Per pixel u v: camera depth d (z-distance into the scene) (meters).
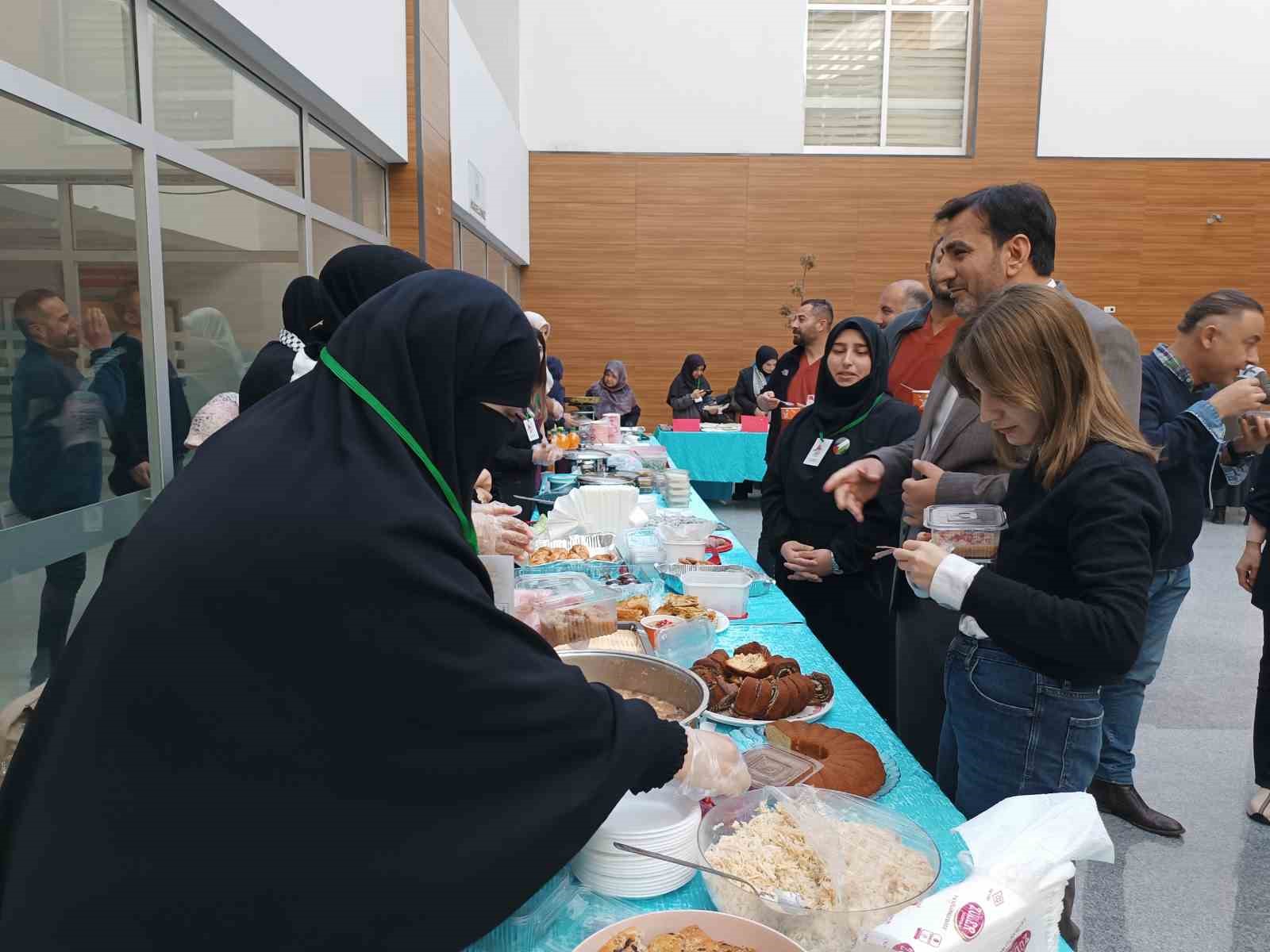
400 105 4.43
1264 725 2.34
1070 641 1.02
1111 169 9.18
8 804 0.73
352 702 0.69
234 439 0.78
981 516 1.24
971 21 9.11
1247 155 9.13
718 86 9.29
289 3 2.88
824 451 2.24
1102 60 8.98
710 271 9.57
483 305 0.84
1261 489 2.53
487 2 7.13
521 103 9.31
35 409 1.84
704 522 2.53
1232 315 2.32
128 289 2.17
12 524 1.78
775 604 1.88
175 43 2.39
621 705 0.82
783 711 1.24
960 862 0.81
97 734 0.67
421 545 0.72
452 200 5.48
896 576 1.85
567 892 0.86
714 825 0.89
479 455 0.88
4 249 1.73
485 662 0.72
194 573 0.68
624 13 9.17
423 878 0.70
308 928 0.69
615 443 4.62
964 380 1.22
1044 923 0.75
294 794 0.68
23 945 0.66
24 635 1.83
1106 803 2.36
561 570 1.93
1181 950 1.79
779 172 9.39
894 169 9.31
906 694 1.83
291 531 0.69
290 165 3.27
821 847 0.80
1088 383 1.08
